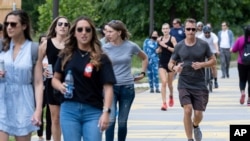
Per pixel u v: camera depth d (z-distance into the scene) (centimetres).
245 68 3347
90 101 1409
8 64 1470
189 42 2067
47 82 1858
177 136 2389
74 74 1413
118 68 1923
